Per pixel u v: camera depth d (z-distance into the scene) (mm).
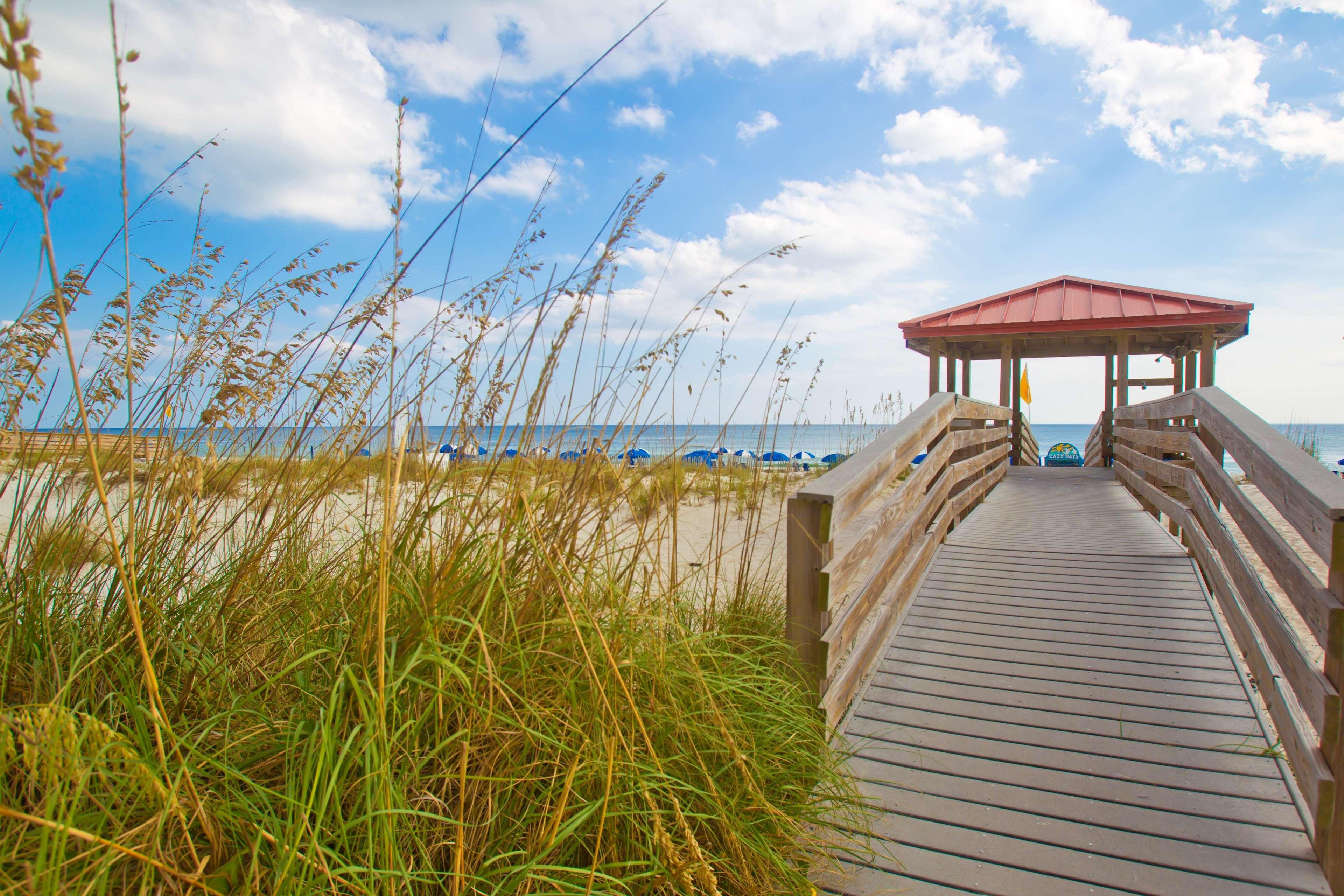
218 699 1640
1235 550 2908
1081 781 2346
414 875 1329
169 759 1391
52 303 1887
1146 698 2840
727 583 3430
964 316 10805
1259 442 2553
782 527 6012
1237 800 2219
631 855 1605
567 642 1775
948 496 5406
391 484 1410
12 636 1576
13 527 1790
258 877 1193
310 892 1221
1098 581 4172
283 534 2174
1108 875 1936
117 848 1048
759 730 2113
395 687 1446
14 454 1878
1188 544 4598
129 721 1553
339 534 2865
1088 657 3209
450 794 1569
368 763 1289
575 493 1981
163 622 1698
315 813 1397
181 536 1913
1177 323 9445
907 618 3721
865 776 2400
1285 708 2268
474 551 1932
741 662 2428
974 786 2336
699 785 1840
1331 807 1899
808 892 1764
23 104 848
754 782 1902
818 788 2168
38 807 1182
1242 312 9203
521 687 1705
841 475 2736
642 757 1714
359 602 1757
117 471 1884
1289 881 1892
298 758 1435
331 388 2008
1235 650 3211
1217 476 3297
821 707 2389
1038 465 14320
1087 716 2729
